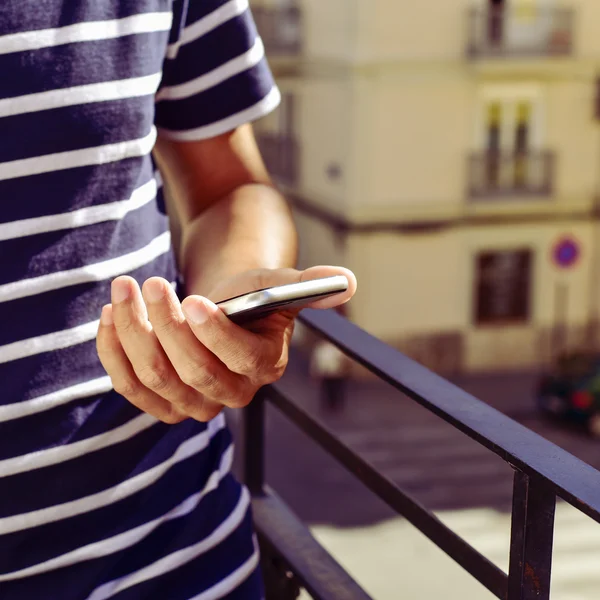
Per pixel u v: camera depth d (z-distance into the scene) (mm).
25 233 750
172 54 887
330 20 14000
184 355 632
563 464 691
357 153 13781
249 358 643
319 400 13500
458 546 807
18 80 740
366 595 998
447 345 14805
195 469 878
